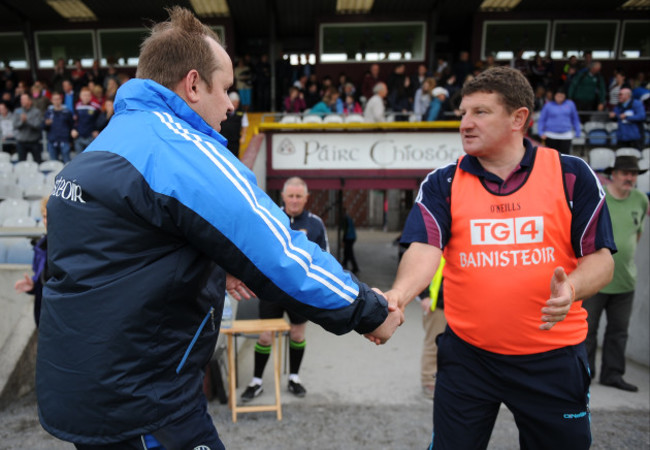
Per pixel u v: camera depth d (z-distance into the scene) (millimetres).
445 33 17391
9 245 4516
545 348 1694
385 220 18641
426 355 3889
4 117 10922
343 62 15156
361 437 3227
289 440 3182
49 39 15414
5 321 3996
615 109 9461
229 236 1092
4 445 3027
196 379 1257
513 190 1724
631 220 3900
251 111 13766
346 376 4352
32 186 7520
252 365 4625
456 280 1809
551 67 12672
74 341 1106
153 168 1101
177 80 1244
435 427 1890
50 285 1170
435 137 7398
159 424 1156
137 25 15211
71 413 1123
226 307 3484
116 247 1104
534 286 1685
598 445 3125
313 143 7477
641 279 4789
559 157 1736
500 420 3486
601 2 14227
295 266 1139
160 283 1111
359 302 1231
